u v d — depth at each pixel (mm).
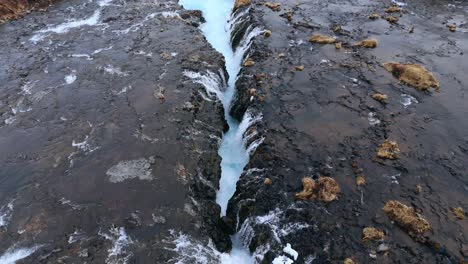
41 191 20281
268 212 19109
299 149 21906
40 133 23922
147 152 22500
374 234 17266
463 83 26484
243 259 18719
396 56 29344
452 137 22281
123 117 24906
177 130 23969
